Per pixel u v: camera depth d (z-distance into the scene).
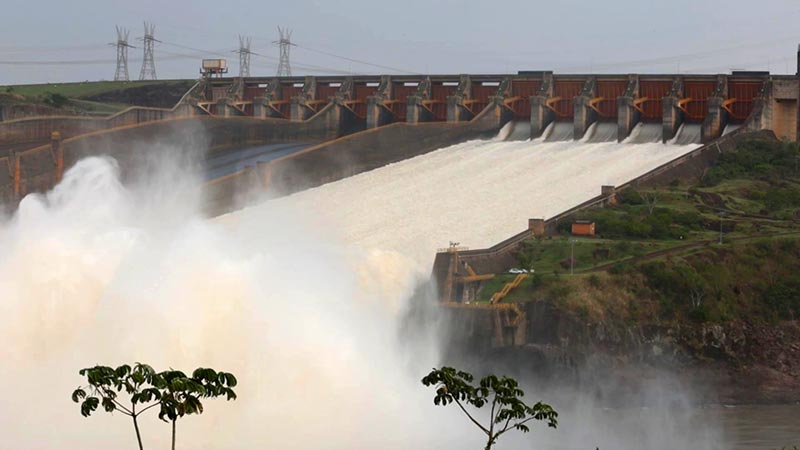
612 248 179.62
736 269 175.25
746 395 158.88
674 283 169.12
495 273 176.25
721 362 164.38
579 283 167.12
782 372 163.25
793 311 171.75
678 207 199.62
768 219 197.25
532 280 169.12
